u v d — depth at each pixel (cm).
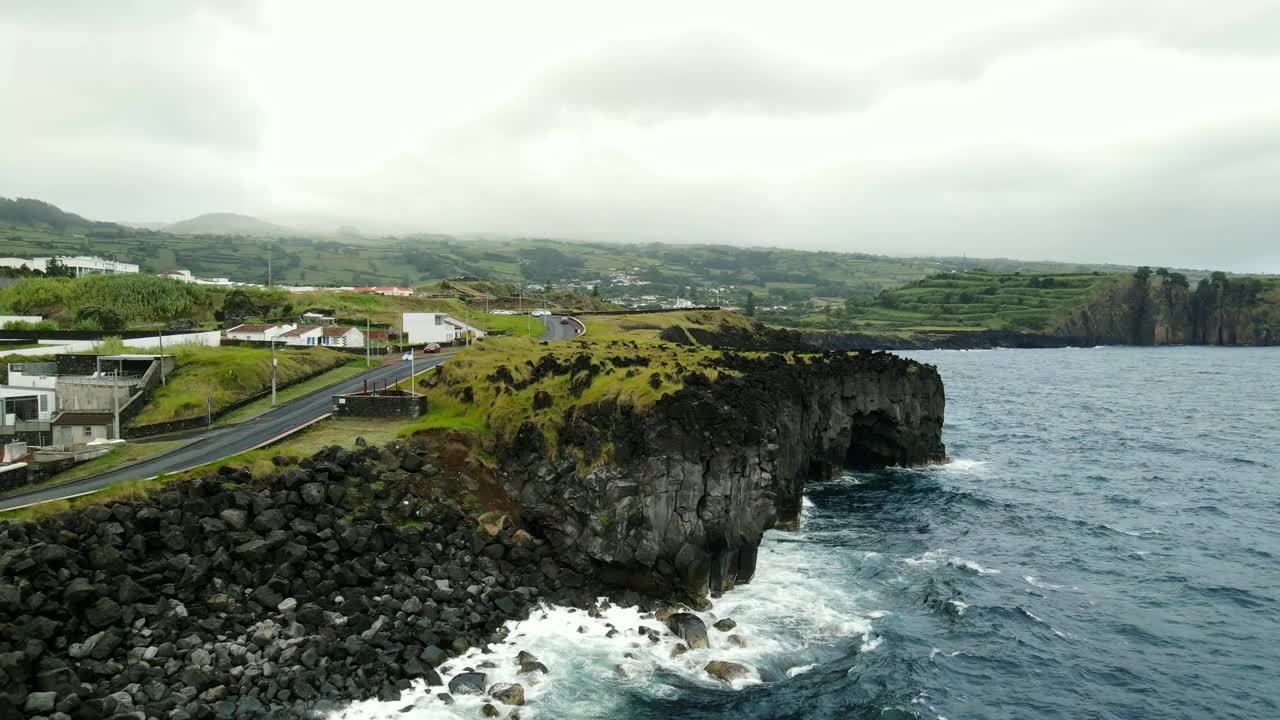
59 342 10338
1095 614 5675
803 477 8388
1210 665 4950
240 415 7856
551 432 6309
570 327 16762
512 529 5834
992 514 8150
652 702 4350
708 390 6400
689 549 5609
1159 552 6981
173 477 5112
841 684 4638
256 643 4138
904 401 10369
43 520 4431
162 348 9588
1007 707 4462
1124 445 12219
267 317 16200
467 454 6294
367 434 6712
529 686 4362
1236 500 8731
